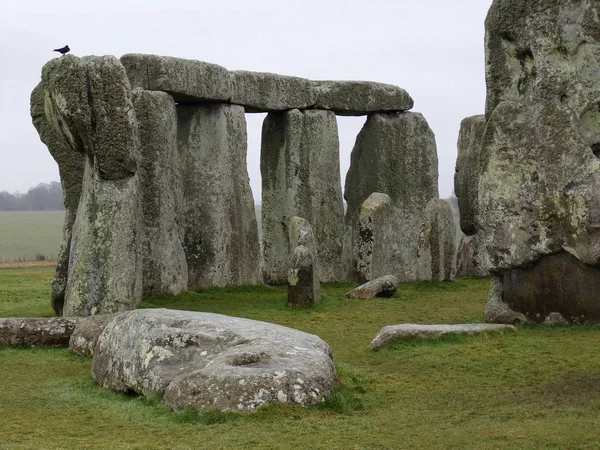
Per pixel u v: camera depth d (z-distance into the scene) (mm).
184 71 21234
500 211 15398
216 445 8391
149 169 20016
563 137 14914
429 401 10180
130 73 20766
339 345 14109
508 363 12039
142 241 19359
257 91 23953
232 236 22734
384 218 24453
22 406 10133
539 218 15039
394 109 27203
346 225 27188
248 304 19328
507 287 15438
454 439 8438
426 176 27531
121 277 16266
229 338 10211
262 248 25859
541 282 15086
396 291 21141
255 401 9180
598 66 14883
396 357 12750
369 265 23781
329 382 9727
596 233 14508
